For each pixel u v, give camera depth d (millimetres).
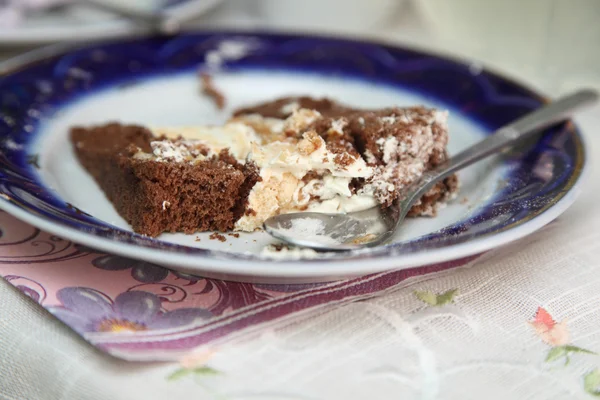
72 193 392
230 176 370
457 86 462
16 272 332
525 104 435
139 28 509
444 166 384
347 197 379
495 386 302
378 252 316
